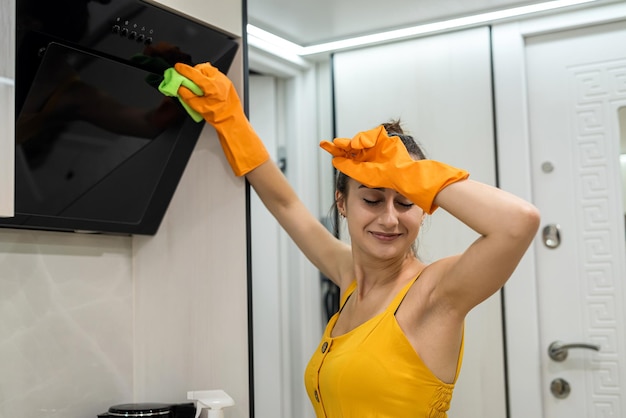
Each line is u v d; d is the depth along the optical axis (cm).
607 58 180
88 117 138
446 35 194
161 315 171
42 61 125
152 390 172
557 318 183
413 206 129
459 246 193
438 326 122
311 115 212
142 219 165
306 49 208
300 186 209
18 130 128
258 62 199
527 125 187
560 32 184
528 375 183
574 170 182
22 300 152
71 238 163
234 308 159
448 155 194
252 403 156
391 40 201
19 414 150
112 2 129
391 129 141
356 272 138
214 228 163
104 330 169
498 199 112
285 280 205
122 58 138
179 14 144
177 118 155
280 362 202
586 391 179
